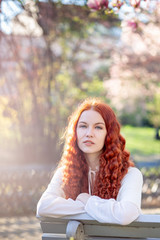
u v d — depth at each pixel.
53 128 7.91
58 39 8.13
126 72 10.05
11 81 7.77
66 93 8.46
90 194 1.94
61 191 1.95
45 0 6.24
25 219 5.31
